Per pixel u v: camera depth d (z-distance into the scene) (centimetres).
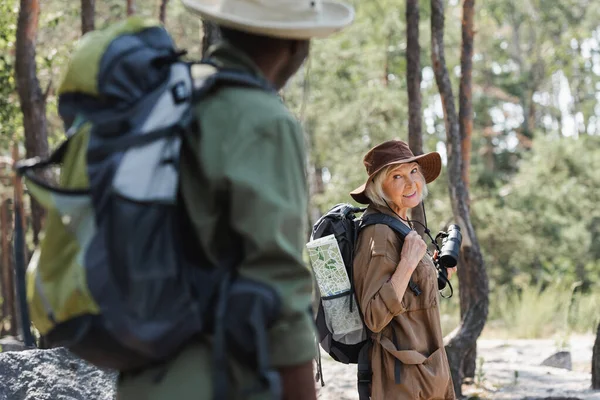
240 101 231
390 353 526
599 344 941
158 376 229
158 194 224
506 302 1958
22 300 237
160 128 228
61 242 227
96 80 234
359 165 2414
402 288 512
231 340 222
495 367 1171
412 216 1047
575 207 2636
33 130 1254
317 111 2589
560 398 879
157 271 221
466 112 1170
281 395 226
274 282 224
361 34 2933
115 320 217
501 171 3966
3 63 1594
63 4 2019
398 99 2448
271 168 227
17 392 573
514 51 4956
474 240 1002
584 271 2886
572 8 4519
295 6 246
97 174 226
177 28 2469
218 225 228
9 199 2991
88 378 595
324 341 540
